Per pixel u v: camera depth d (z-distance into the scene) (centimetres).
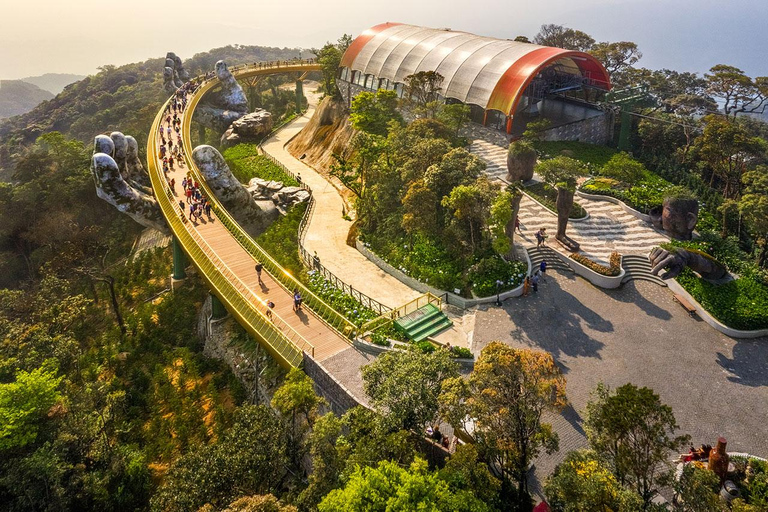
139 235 7750
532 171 5478
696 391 2930
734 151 5741
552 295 3888
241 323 3684
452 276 3988
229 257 4447
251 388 3688
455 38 8000
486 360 2014
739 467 2256
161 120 7881
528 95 7400
